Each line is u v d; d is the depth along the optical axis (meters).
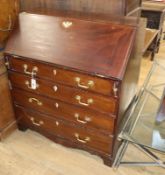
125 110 1.59
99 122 1.46
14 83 1.67
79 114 1.51
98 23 1.37
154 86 2.32
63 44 1.41
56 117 1.63
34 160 1.70
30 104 1.70
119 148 1.71
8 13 1.59
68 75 1.38
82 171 1.61
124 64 1.25
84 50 1.35
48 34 1.46
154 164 1.54
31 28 1.52
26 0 1.72
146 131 1.48
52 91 1.52
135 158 1.71
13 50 1.52
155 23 3.21
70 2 1.67
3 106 1.74
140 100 1.84
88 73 1.30
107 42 1.32
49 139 1.83
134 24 1.35
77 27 1.41
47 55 1.42
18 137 1.89
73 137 1.65
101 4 1.58
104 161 1.63
